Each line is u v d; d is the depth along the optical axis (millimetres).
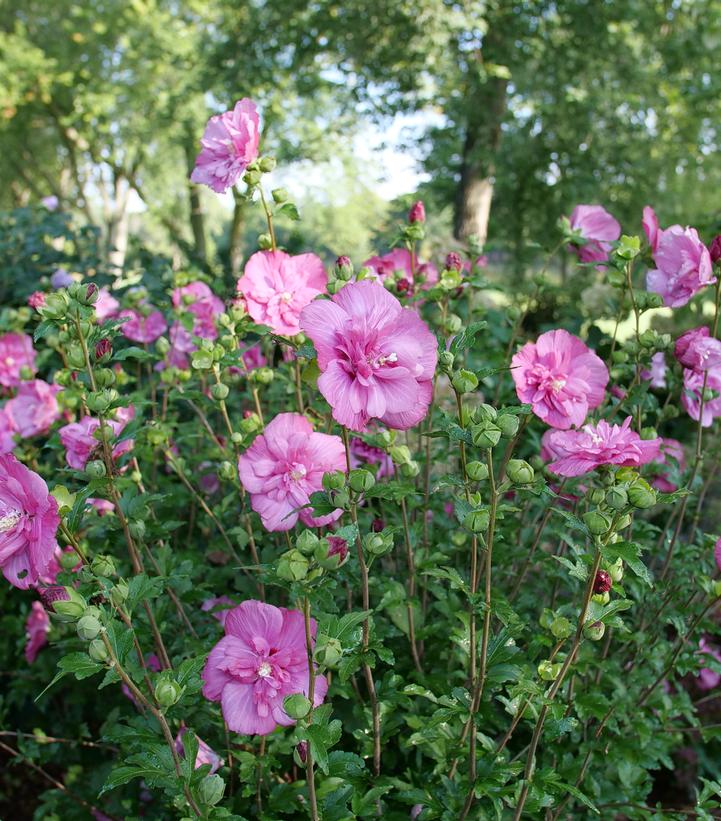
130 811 785
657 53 3369
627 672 787
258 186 688
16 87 5102
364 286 539
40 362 1049
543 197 3342
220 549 840
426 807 631
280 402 969
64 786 889
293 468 607
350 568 658
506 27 3078
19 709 974
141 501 663
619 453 570
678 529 762
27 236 1583
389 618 758
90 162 6762
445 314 789
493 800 583
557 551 766
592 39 3117
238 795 668
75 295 619
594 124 3275
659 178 3477
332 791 603
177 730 674
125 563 836
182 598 718
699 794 654
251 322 726
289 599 770
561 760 712
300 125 3846
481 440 515
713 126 3420
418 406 544
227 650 548
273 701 543
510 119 3236
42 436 1034
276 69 3639
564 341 668
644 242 828
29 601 1078
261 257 694
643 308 739
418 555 731
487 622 553
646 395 798
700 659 763
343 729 734
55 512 519
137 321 1037
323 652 483
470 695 604
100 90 5371
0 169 6840
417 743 640
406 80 3385
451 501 823
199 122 4730
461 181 3340
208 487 942
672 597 742
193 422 936
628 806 713
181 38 4926
